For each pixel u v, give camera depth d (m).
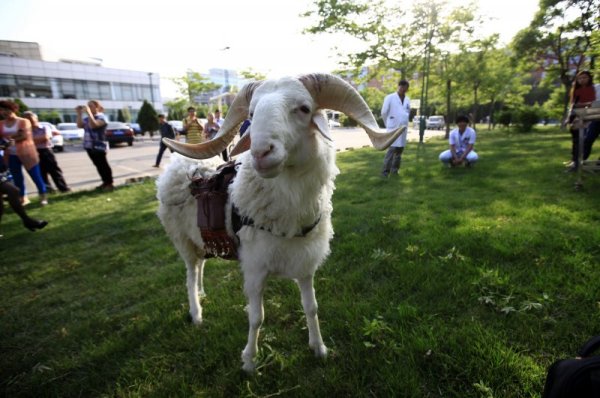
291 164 1.77
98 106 7.87
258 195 1.97
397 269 3.16
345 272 3.30
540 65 24.73
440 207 4.87
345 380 2.07
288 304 2.87
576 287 2.59
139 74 57.53
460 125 7.69
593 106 5.09
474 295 2.66
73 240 4.91
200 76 39.59
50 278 3.77
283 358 2.29
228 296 3.09
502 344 2.17
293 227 1.97
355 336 2.39
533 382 1.90
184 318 2.83
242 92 2.01
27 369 2.47
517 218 4.14
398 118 6.84
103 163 7.98
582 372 1.33
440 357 2.12
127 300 3.22
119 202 6.85
